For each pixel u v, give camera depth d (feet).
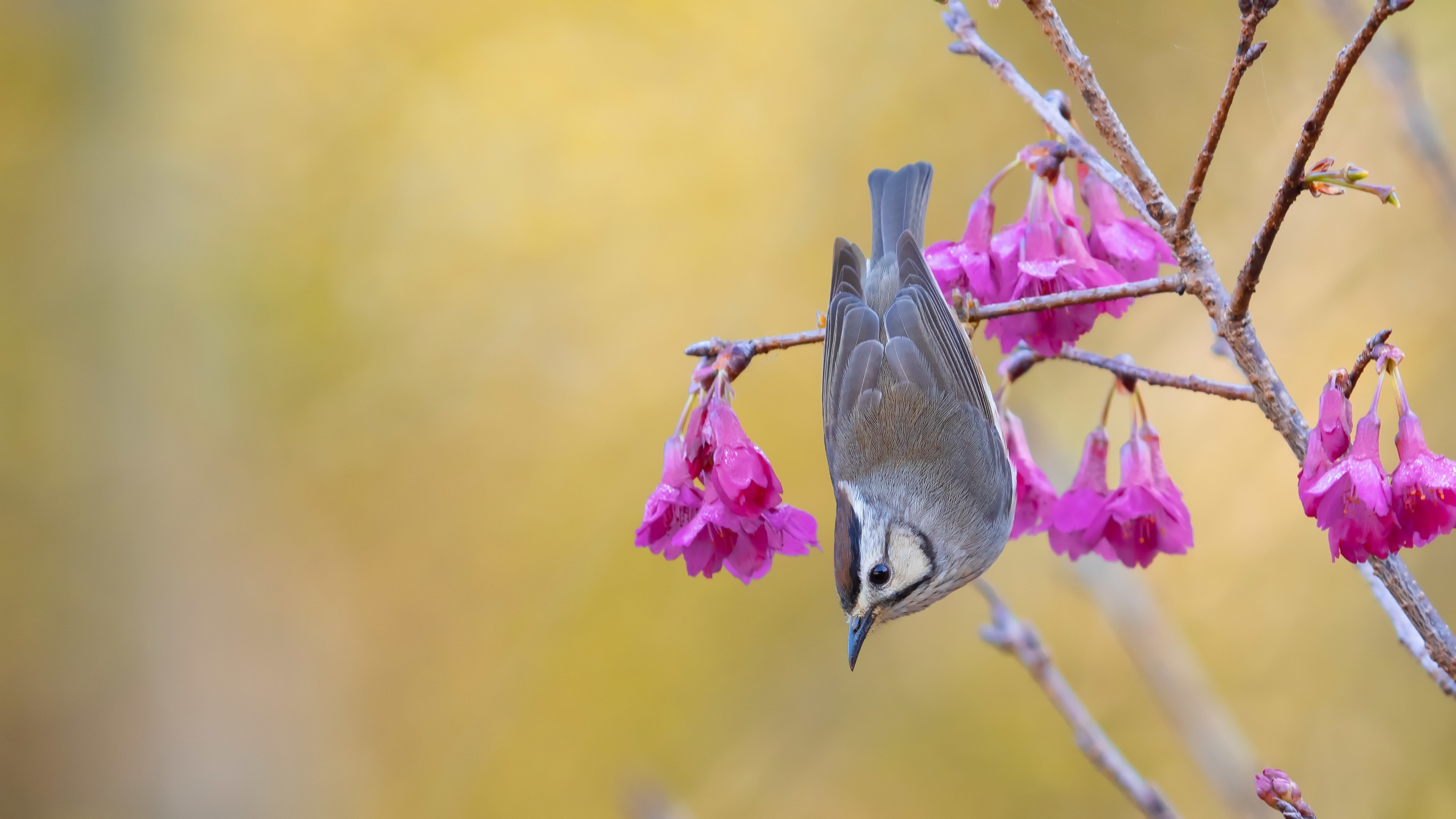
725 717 44.75
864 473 20.39
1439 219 20.47
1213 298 15.31
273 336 51.26
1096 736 18.70
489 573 48.80
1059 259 17.02
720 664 45.70
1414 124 20.16
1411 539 13.48
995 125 44.65
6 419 52.54
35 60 52.24
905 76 46.34
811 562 46.21
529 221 49.80
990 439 19.84
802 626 45.42
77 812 53.11
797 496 46.16
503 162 50.06
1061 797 38.75
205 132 51.62
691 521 16.15
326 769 50.03
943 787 40.57
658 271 48.88
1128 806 37.91
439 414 50.24
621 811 43.70
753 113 48.52
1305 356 34.30
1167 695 22.18
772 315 47.24
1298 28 38.27
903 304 20.38
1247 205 37.50
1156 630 22.62
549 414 49.24
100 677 53.72
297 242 51.08
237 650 53.88
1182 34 40.04
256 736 52.13
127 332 52.01
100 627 53.62
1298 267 35.35
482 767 46.78
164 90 51.90
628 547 47.83
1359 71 35.37
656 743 44.65
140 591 53.31
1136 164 15.60
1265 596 35.24
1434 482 13.11
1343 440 13.73
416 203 50.47
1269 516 35.88
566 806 44.98
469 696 47.80
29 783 53.06
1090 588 23.04
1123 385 17.46
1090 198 18.13
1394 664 33.94
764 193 48.03
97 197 52.16
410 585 49.70
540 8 50.49
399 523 50.03
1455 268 31.48
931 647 42.70
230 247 51.44
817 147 47.55
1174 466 36.96
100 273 52.26
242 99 51.52
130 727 53.98
